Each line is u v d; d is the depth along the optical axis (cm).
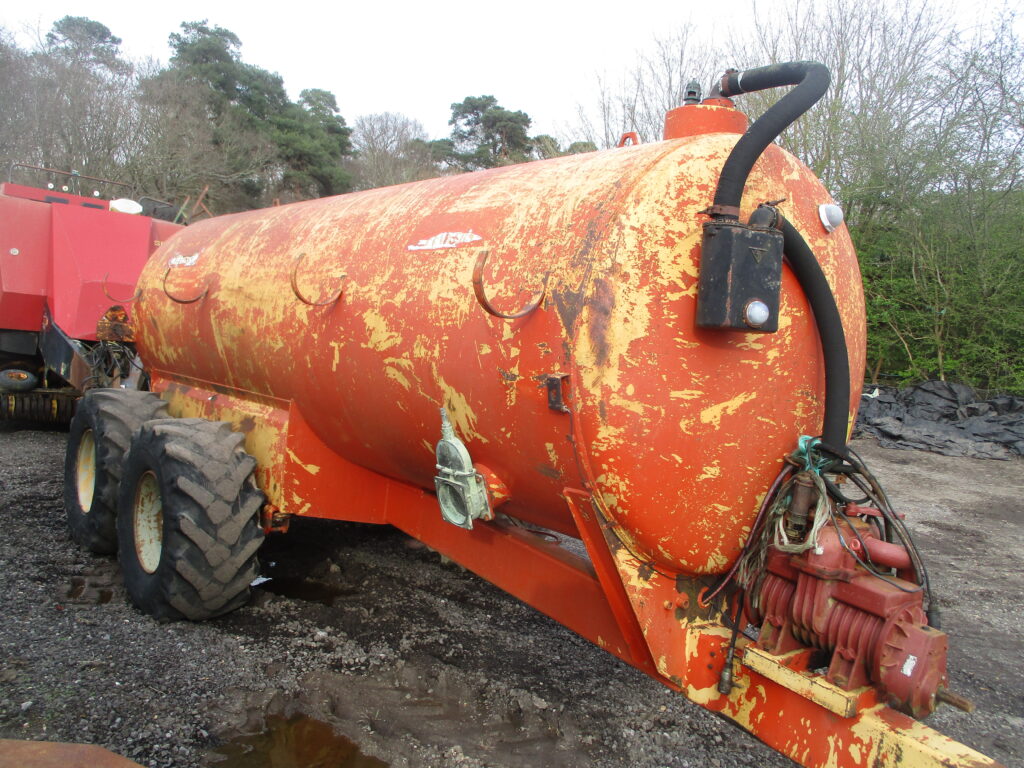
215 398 463
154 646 357
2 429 825
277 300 373
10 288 711
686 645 247
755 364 237
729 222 212
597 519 232
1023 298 1204
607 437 219
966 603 498
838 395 237
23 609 389
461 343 260
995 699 368
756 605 242
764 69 266
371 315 307
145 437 387
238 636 375
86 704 306
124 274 705
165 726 296
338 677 341
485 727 309
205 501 357
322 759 283
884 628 208
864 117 1370
